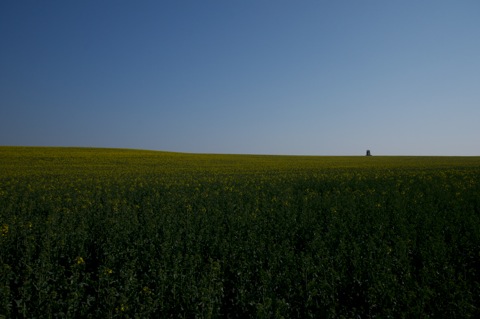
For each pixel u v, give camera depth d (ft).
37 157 175.11
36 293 26.16
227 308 27.22
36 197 71.87
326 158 242.99
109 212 55.31
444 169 135.13
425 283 28.53
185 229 43.34
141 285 28.30
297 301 26.37
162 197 72.18
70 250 36.52
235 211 55.72
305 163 185.06
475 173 111.45
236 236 41.34
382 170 135.33
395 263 32.55
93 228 45.88
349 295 27.89
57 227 44.52
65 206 63.10
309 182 97.09
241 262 31.96
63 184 94.73
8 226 43.29
